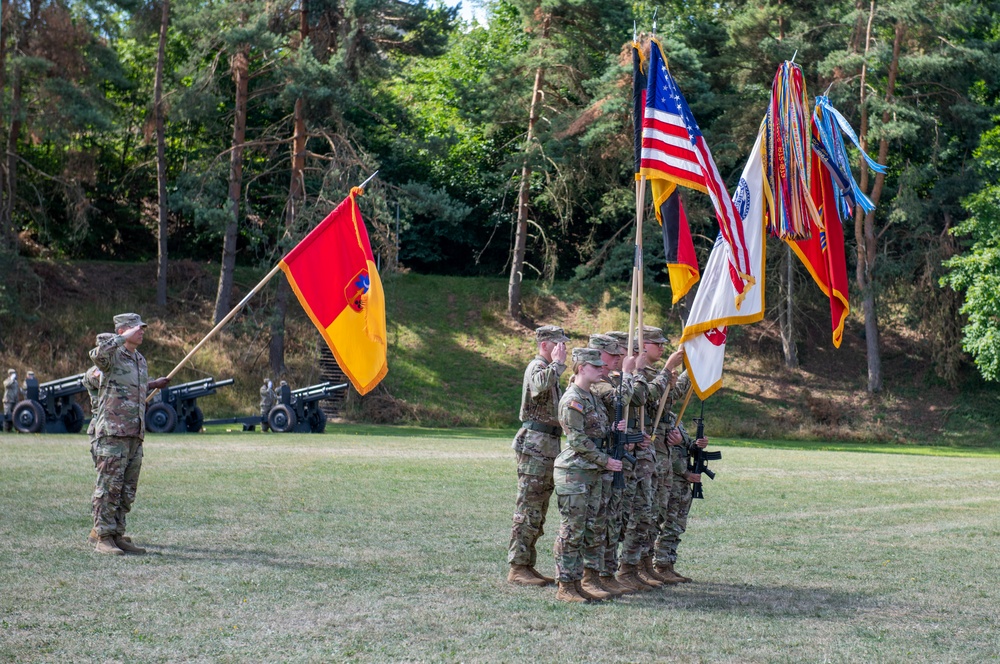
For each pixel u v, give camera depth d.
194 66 36.62
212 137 44.59
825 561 9.38
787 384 41.25
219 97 38.25
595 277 40.09
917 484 17.16
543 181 45.12
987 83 40.75
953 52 37.81
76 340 36.78
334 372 38.12
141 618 6.57
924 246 40.06
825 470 19.69
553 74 40.81
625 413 7.78
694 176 9.06
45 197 42.59
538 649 6.04
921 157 42.62
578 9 39.19
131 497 9.04
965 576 8.77
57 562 8.23
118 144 44.91
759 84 42.06
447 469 17.03
